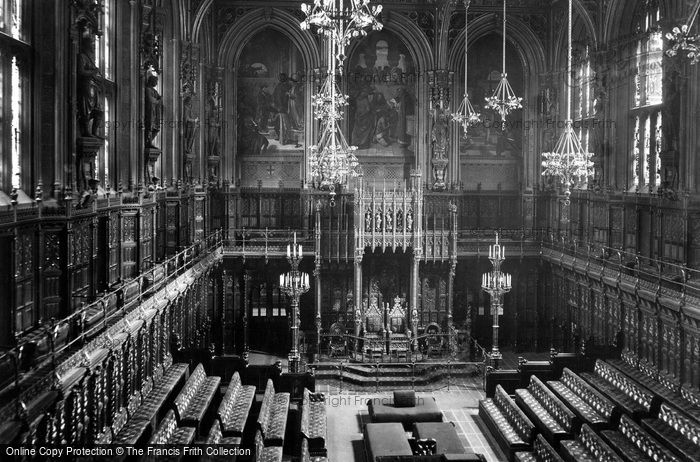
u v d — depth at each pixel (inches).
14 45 820.6
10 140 815.7
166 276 1235.2
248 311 1868.8
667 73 1294.3
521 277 1898.4
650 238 1416.1
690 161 1257.4
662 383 1258.0
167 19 1503.4
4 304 775.7
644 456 987.9
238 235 1940.2
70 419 781.3
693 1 1216.2
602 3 1589.6
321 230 1774.1
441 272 1863.9
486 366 1526.8
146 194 1272.1
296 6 1927.9
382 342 1689.2
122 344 963.3
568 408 1217.4
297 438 1181.1
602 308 1537.9
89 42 935.0
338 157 1218.0
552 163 1327.5
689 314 1137.4
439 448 1087.6
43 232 865.5
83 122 934.4
